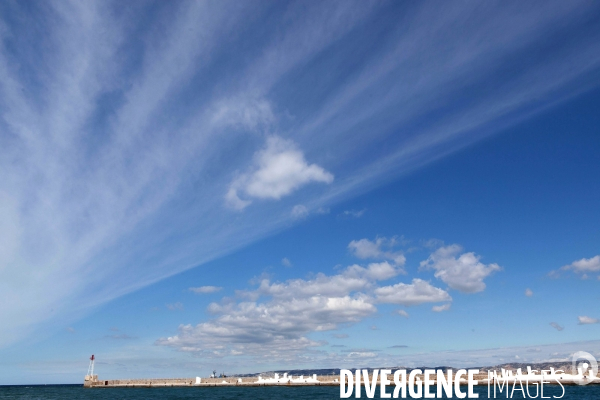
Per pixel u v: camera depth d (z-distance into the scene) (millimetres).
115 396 140875
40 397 150875
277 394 133000
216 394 139125
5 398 149250
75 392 180500
